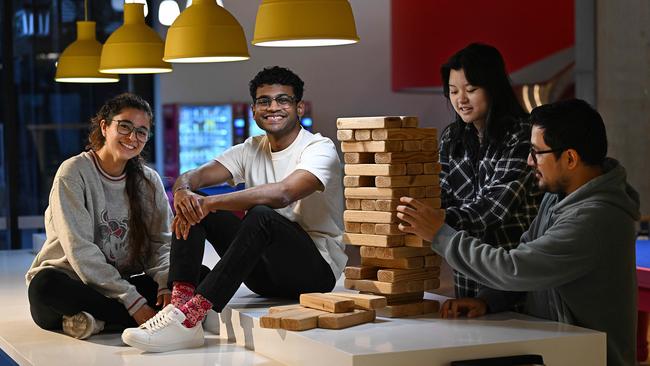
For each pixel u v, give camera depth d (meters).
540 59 7.62
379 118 3.59
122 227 4.16
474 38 7.73
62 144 9.42
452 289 6.23
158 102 9.86
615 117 7.64
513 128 3.70
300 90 4.18
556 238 3.23
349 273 3.78
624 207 3.29
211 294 3.68
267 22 3.34
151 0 9.59
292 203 4.14
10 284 5.39
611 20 7.59
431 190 3.68
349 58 10.02
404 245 3.65
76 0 9.38
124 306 4.01
